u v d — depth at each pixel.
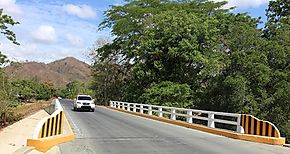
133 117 29.05
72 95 116.00
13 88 22.95
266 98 32.44
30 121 23.33
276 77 32.22
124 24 58.09
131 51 55.84
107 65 67.50
